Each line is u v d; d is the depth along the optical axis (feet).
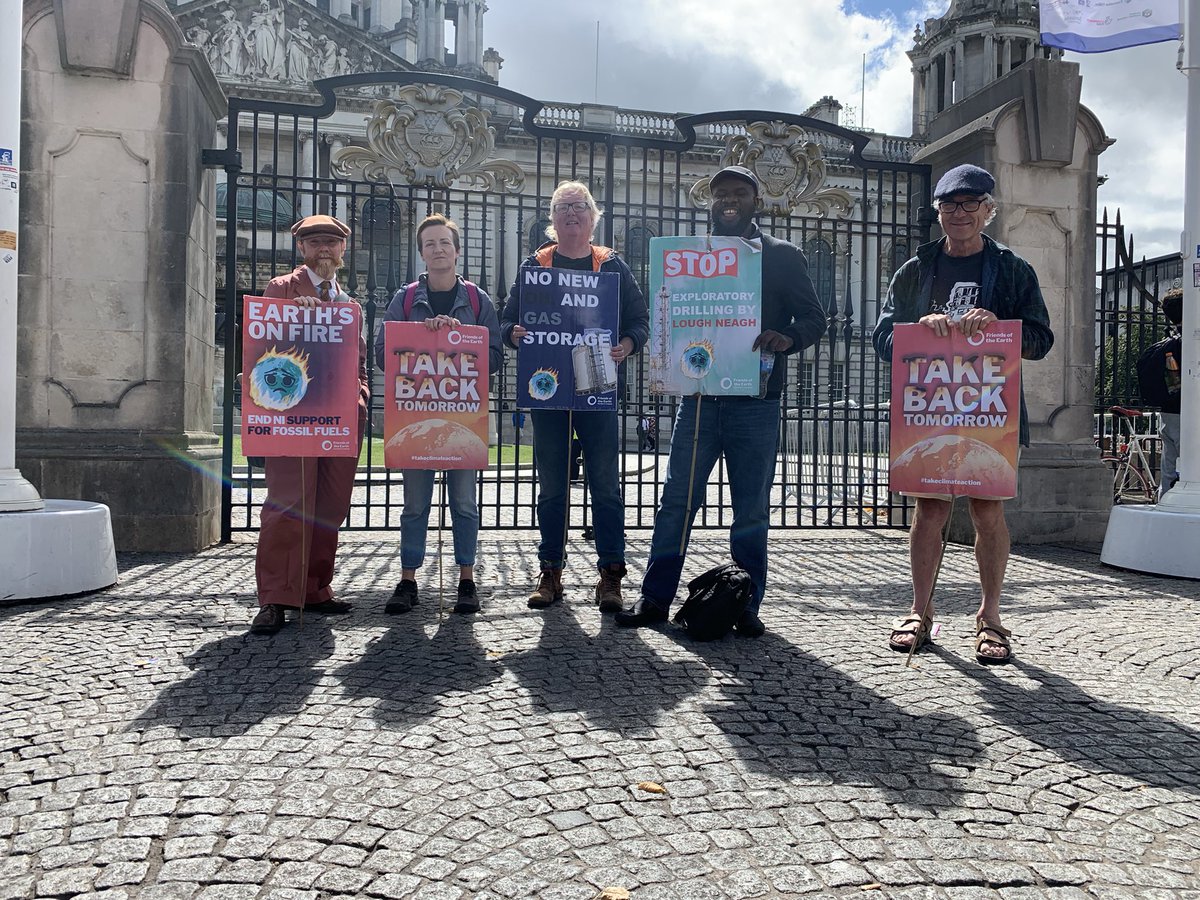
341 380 13.70
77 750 8.60
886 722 9.82
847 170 62.39
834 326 26.40
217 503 22.88
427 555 21.22
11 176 15.96
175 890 6.14
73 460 20.33
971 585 18.31
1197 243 20.84
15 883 6.22
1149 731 9.71
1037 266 25.35
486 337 14.61
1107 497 25.39
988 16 163.32
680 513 14.19
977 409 12.35
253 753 8.59
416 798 7.66
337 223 14.46
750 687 10.96
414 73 23.20
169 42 21.04
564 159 77.77
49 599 15.16
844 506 27.02
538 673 11.38
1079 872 6.61
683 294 13.60
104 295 20.84
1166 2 21.89
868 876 6.49
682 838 7.03
